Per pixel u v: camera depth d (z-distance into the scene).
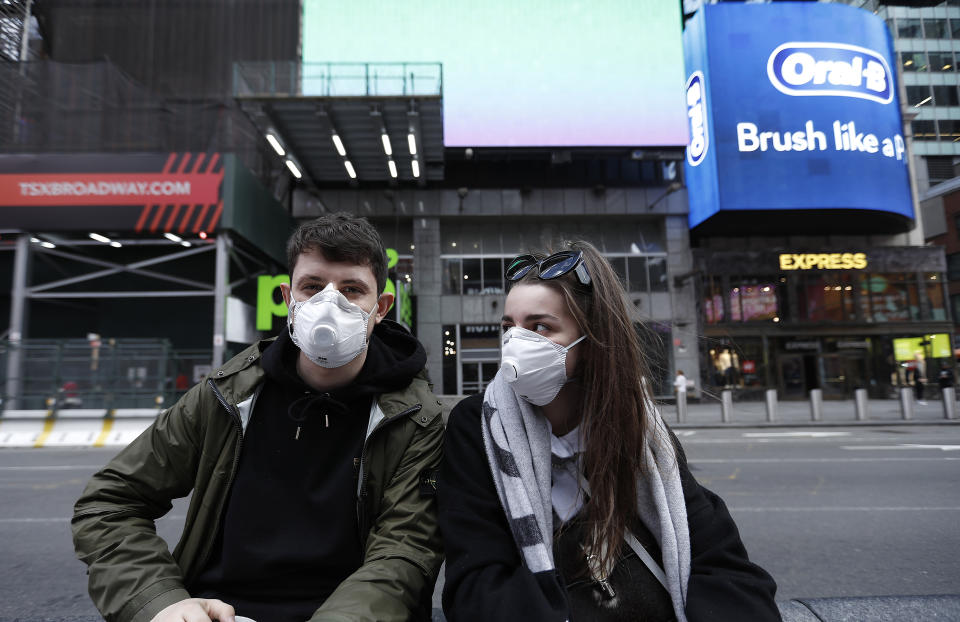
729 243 21.88
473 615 0.98
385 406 1.35
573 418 1.32
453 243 20.77
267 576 1.24
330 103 14.27
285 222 18.23
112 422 10.34
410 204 20.25
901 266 21.61
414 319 19.75
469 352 19.86
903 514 4.55
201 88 17.55
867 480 6.03
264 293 15.09
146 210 13.30
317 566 1.25
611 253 20.78
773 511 4.68
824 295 21.31
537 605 0.95
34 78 15.52
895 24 35.75
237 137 17.52
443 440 1.39
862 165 19.88
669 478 1.17
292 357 1.44
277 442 1.32
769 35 20.33
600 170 21.09
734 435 10.76
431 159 18.00
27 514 4.88
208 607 1.08
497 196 20.48
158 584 1.11
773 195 19.41
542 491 1.15
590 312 1.23
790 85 20.08
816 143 19.80
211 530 1.29
